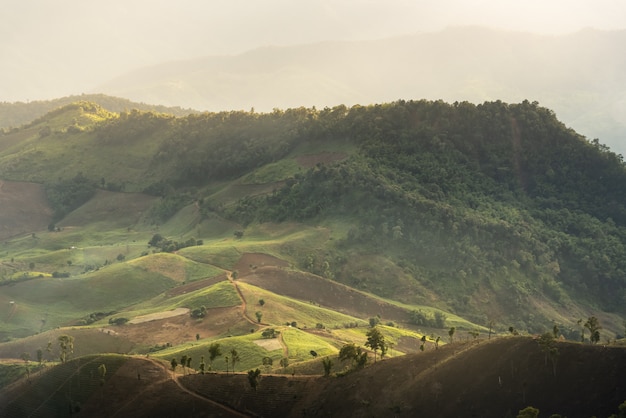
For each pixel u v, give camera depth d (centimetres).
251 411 14312
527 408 10888
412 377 13462
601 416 11256
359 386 13838
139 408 15025
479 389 12556
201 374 15725
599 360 12031
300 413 13888
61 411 15538
